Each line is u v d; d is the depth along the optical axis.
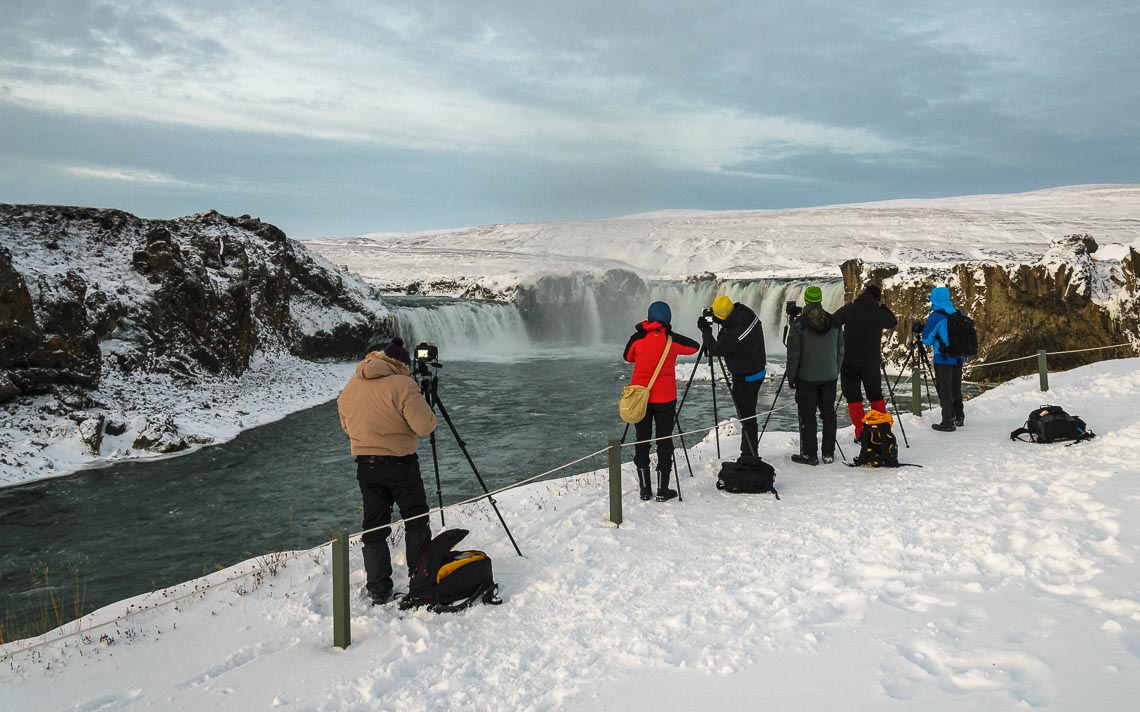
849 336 9.10
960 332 10.05
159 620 5.66
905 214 157.25
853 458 9.06
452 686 4.12
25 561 9.46
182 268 21.67
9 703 4.42
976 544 5.37
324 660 4.70
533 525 7.13
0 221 21.52
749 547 5.97
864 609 4.52
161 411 17.64
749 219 169.38
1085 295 22.91
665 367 7.48
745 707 3.54
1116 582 4.40
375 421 5.48
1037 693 3.30
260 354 25.27
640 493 7.80
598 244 146.50
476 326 38.50
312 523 10.88
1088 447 8.24
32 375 15.92
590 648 4.45
